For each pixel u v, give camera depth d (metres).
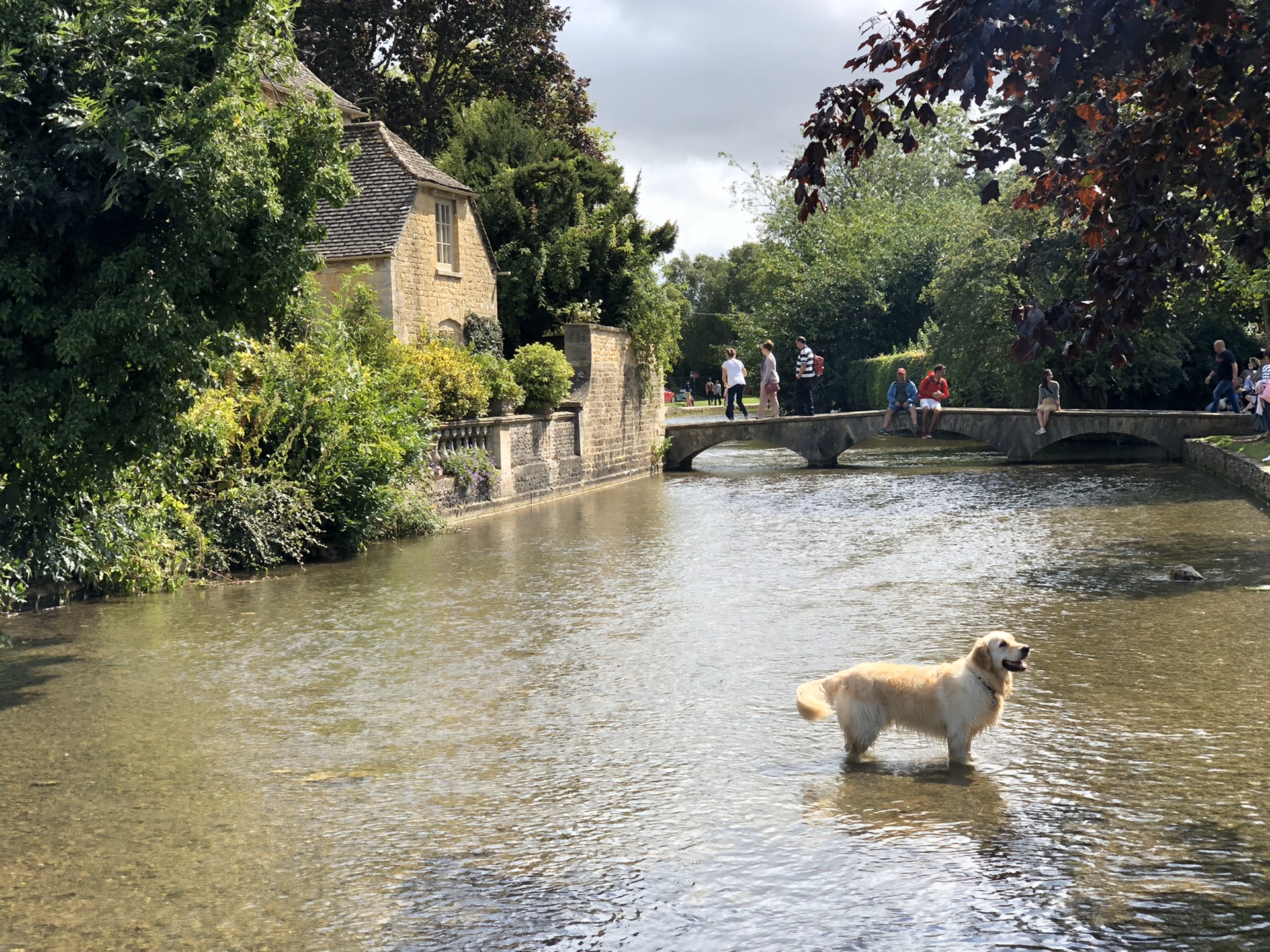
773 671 10.20
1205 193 5.37
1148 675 9.70
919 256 60.50
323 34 40.06
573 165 34.78
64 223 9.65
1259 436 28.47
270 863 6.30
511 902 5.74
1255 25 4.88
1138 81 5.47
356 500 18.28
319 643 11.79
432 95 42.47
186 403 11.07
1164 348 39.06
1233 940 5.11
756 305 66.75
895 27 5.46
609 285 33.69
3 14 9.67
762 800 7.07
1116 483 26.81
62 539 13.48
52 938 5.45
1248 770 7.34
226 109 10.48
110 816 7.07
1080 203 5.94
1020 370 42.84
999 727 8.45
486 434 24.52
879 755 7.91
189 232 10.29
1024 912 5.46
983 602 13.09
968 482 28.50
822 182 5.59
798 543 18.41
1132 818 6.58
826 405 61.03
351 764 7.97
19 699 9.79
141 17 10.05
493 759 8.00
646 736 8.43
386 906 5.73
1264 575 14.14
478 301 30.03
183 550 15.58
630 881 5.95
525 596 14.20
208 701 9.62
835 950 5.14
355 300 23.67
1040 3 4.62
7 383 10.10
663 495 27.75
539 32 42.62
